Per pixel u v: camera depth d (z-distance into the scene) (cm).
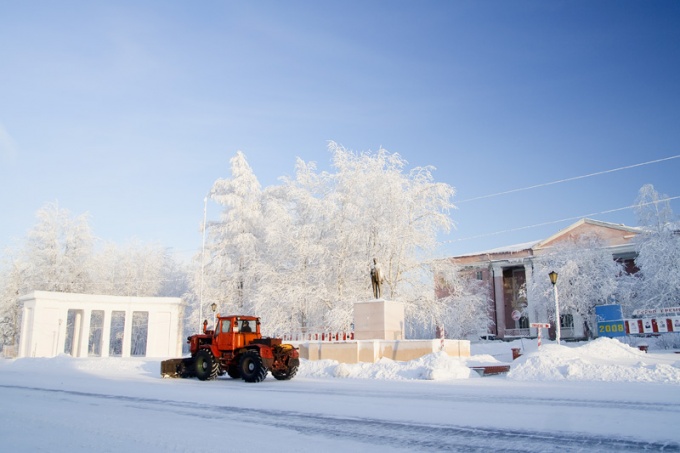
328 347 2391
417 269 3634
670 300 4341
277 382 1739
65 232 5884
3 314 5575
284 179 4062
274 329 3619
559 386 1379
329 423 855
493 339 5962
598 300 5031
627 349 2256
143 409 1059
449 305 3684
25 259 5700
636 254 5722
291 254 3834
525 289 6144
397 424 832
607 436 715
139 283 6525
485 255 6456
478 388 1370
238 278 4275
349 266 3662
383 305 2441
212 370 1873
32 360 2995
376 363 1956
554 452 634
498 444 679
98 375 2211
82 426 846
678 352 3030
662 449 641
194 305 4491
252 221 4406
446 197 3672
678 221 4444
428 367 1761
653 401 1049
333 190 3866
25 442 714
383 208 3644
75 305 4409
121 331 6531
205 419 915
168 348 4628
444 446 672
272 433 771
